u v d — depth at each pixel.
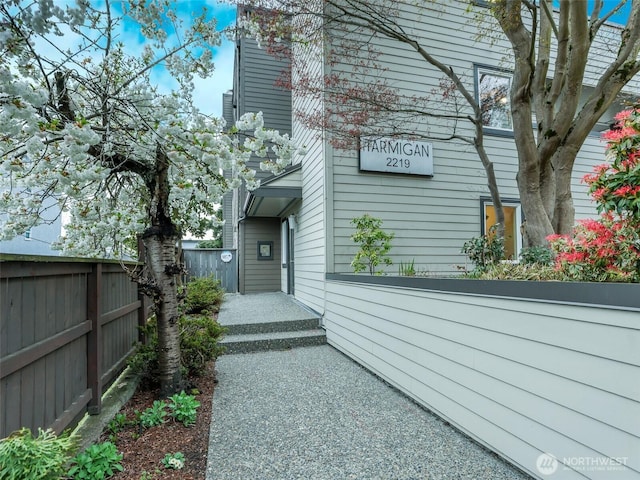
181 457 2.12
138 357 3.34
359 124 4.97
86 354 2.64
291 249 8.30
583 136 4.00
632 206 2.21
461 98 6.06
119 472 1.97
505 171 6.36
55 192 3.41
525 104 3.95
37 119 1.95
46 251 7.12
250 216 9.60
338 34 5.45
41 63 2.06
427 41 5.93
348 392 3.33
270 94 9.16
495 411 2.21
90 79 2.60
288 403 3.06
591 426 1.66
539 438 1.91
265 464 2.13
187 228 5.09
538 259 3.54
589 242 2.45
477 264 4.62
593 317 1.67
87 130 2.08
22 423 1.79
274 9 4.25
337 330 4.88
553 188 4.14
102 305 3.02
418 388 3.03
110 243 4.34
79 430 2.37
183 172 2.99
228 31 3.00
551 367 1.86
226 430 2.55
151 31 2.67
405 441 2.41
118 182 3.55
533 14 4.03
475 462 2.15
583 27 3.59
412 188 5.79
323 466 2.11
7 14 1.77
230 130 2.94
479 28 5.63
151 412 2.64
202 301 6.25
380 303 3.71
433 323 2.84
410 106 5.25
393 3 5.25
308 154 6.47
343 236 5.42
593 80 6.82
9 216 3.28
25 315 1.84
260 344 4.83
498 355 2.20
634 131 2.30
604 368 1.61
